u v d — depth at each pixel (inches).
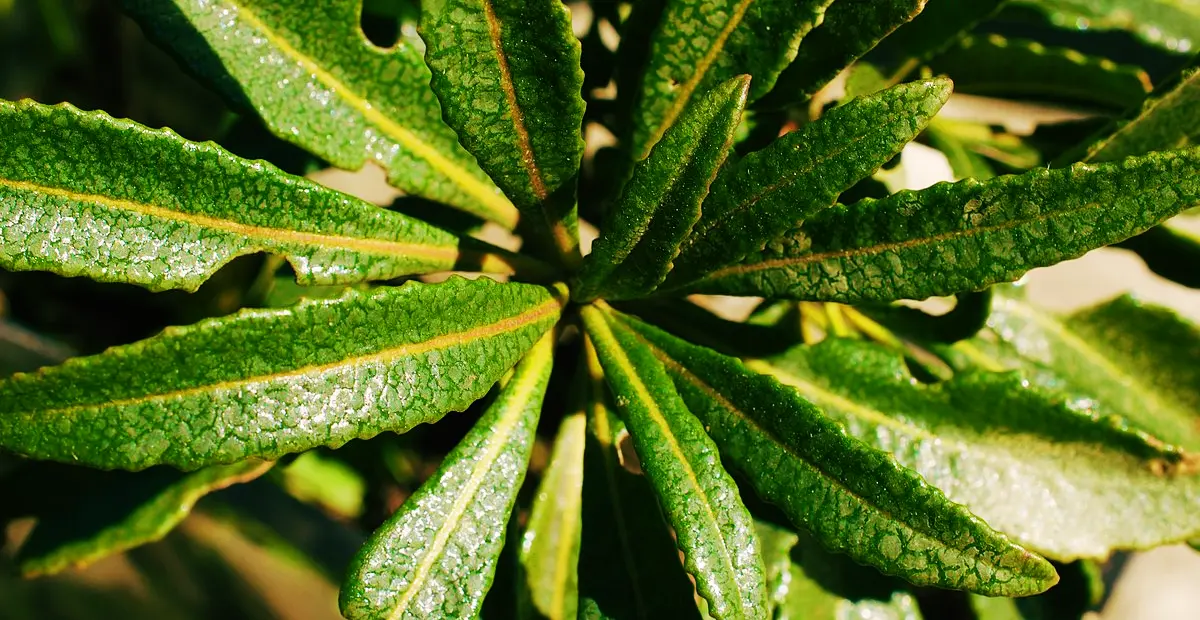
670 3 9.4
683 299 10.5
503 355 9.3
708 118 8.5
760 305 11.5
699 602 9.9
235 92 9.7
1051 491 10.1
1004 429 10.2
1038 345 11.1
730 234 9.2
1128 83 10.9
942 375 11.0
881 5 9.4
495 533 9.1
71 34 13.5
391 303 8.7
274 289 11.0
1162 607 18.2
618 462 10.2
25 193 8.5
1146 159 8.5
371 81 10.0
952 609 11.9
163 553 15.6
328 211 9.2
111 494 11.1
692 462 9.0
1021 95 11.5
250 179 8.9
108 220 8.7
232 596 16.0
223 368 8.5
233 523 13.9
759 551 8.9
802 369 10.3
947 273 9.0
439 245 9.7
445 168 10.2
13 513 11.2
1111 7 11.4
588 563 10.1
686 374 9.6
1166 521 10.1
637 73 10.4
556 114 9.1
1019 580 8.9
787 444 9.3
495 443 9.3
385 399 8.8
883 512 9.0
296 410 8.7
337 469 13.1
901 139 8.7
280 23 9.8
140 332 13.3
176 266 8.9
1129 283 18.6
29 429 8.4
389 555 8.9
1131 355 11.1
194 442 8.5
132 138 8.6
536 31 8.7
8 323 13.3
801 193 8.9
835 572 10.4
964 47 11.2
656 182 8.8
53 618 17.0
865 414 10.2
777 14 9.3
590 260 9.4
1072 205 8.7
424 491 9.0
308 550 14.1
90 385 8.4
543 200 9.6
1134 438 10.0
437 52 8.7
